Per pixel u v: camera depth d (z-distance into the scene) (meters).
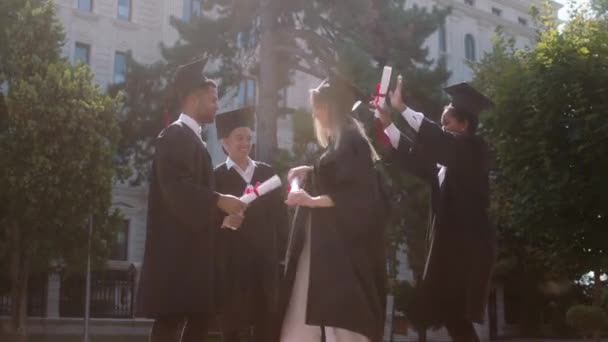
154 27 35.97
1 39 22.39
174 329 4.71
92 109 21.50
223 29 24.98
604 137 13.89
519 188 15.53
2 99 22.19
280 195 6.73
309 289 4.13
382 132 4.98
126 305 29.38
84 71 22.12
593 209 14.41
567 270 16.11
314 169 4.46
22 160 20.67
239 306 6.30
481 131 16.22
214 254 4.82
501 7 51.91
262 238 6.45
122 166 25.69
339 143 4.35
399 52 23.86
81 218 21.34
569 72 14.50
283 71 25.78
